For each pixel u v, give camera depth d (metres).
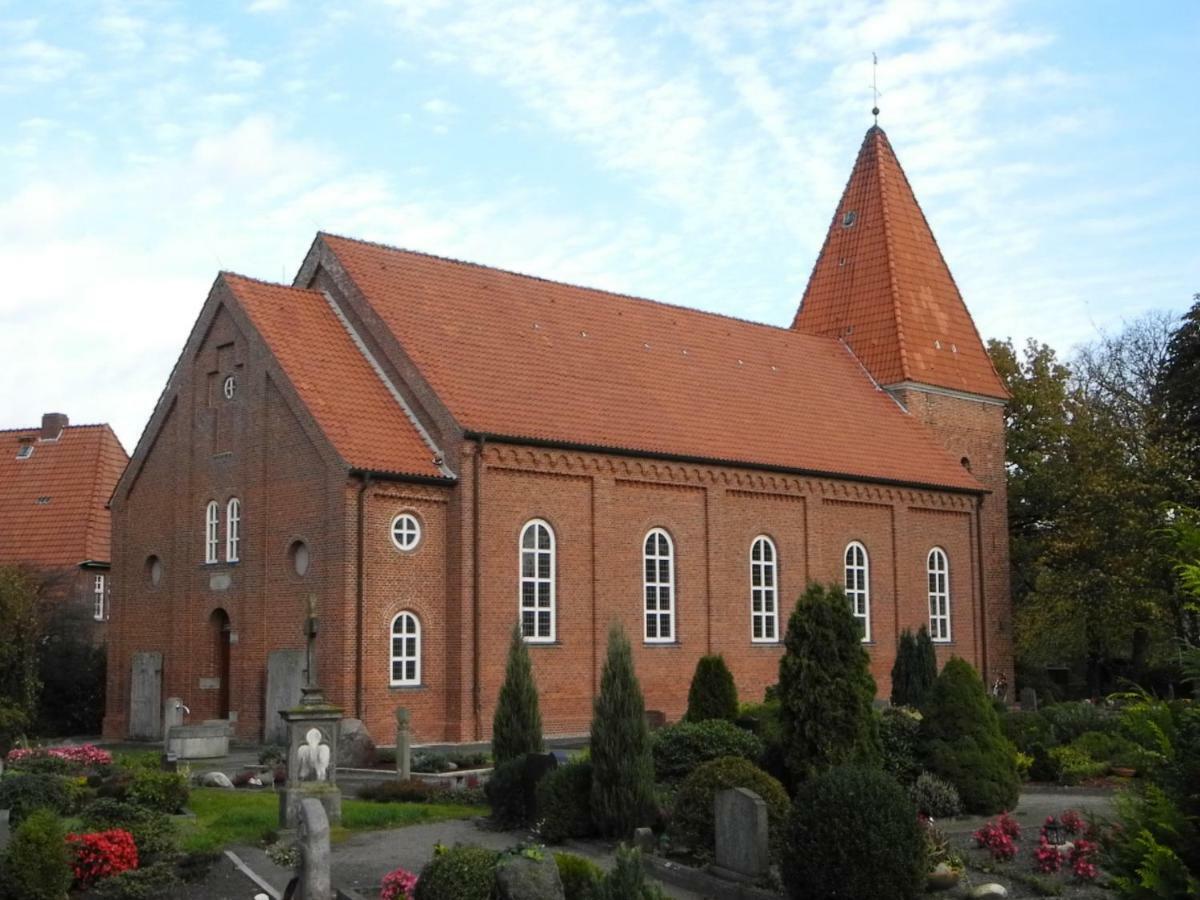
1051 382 60.25
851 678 18.67
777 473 43.00
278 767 27.44
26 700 32.75
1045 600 51.09
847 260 56.56
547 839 19.48
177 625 38.75
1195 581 10.55
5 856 16.00
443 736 33.97
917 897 15.27
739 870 16.72
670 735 23.42
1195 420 48.91
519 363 39.12
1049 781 26.44
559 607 36.53
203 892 16.58
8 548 55.06
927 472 48.91
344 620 32.41
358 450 33.69
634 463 38.84
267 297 38.06
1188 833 9.75
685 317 48.09
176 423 39.88
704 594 40.66
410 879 15.18
